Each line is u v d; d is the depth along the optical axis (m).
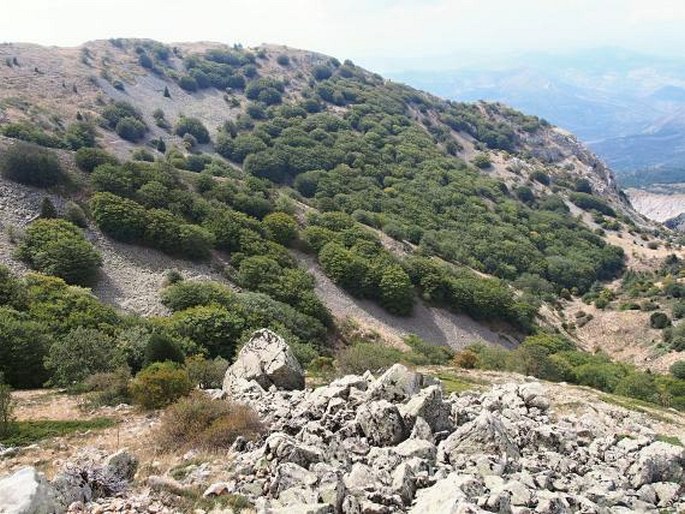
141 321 51.28
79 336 36.91
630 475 20.33
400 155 170.25
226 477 16.86
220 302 59.47
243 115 180.62
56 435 24.42
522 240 138.50
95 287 60.00
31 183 69.44
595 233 163.12
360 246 90.94
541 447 21.27
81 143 121.56
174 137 157.00
